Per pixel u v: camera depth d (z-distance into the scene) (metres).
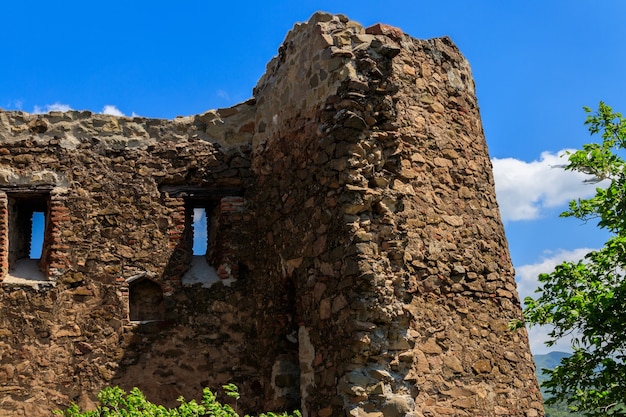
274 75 9.30
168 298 9.05
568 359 7.43
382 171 7.70
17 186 9.08
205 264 9.55
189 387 8.79
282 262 8.48
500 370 8.22
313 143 8.09
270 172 9.11
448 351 7.71
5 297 8.69
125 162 9.43
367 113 7.70
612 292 7.02
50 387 8.51
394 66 8.32
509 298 8.73
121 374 8.68
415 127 8.30
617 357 7.20
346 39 8.06
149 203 9.34
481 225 8.70
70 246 8.99
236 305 9.18
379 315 7.08
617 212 7.55
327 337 7.38
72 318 8.77
